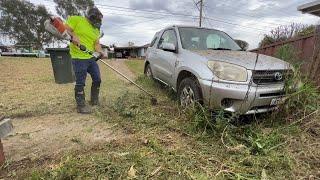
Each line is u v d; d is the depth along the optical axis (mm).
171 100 5750
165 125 4277
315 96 4484
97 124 4445
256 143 3518
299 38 7297
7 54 41156
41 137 3900
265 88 4125
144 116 4715
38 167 3023
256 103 4070
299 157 3412
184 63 4988
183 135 3951
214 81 4156
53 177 2766
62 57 8219
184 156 3291
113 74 11234
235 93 4012
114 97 6262
